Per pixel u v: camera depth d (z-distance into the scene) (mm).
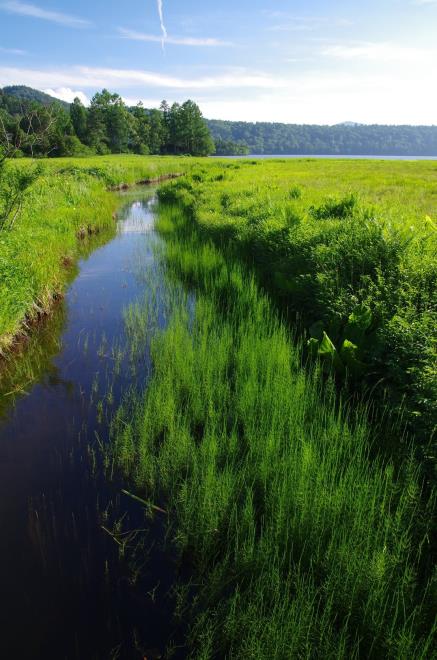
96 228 16531
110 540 3750
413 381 4527
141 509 4074
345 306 6090
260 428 4586
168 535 3799
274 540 3398
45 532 3811
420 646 2588
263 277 9344
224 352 6262
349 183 20797
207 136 120688
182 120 117125
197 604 3201
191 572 3500
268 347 6172
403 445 4195
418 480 3803
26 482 4383
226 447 4477
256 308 7637
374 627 2719
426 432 3990
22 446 4926
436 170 32688
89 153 76375
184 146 119875
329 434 4375
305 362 6113
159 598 3285
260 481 4020
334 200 11477
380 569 2857
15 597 3277
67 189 19047
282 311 7727
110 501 4156
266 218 11328
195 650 2912
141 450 4598
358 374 5297
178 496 4098
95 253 13672
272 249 9461
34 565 3523
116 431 5117
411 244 6762
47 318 8516
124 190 29906
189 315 8430
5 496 4199
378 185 19656
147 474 4359
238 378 5586
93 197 20156
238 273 9266
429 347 4582
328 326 6250
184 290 9938
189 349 6352
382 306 5660
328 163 49281
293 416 4660
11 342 7078
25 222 11766
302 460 3867
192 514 3773
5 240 8711
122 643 2980
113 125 104312
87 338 7652
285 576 3199
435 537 3334
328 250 7500
